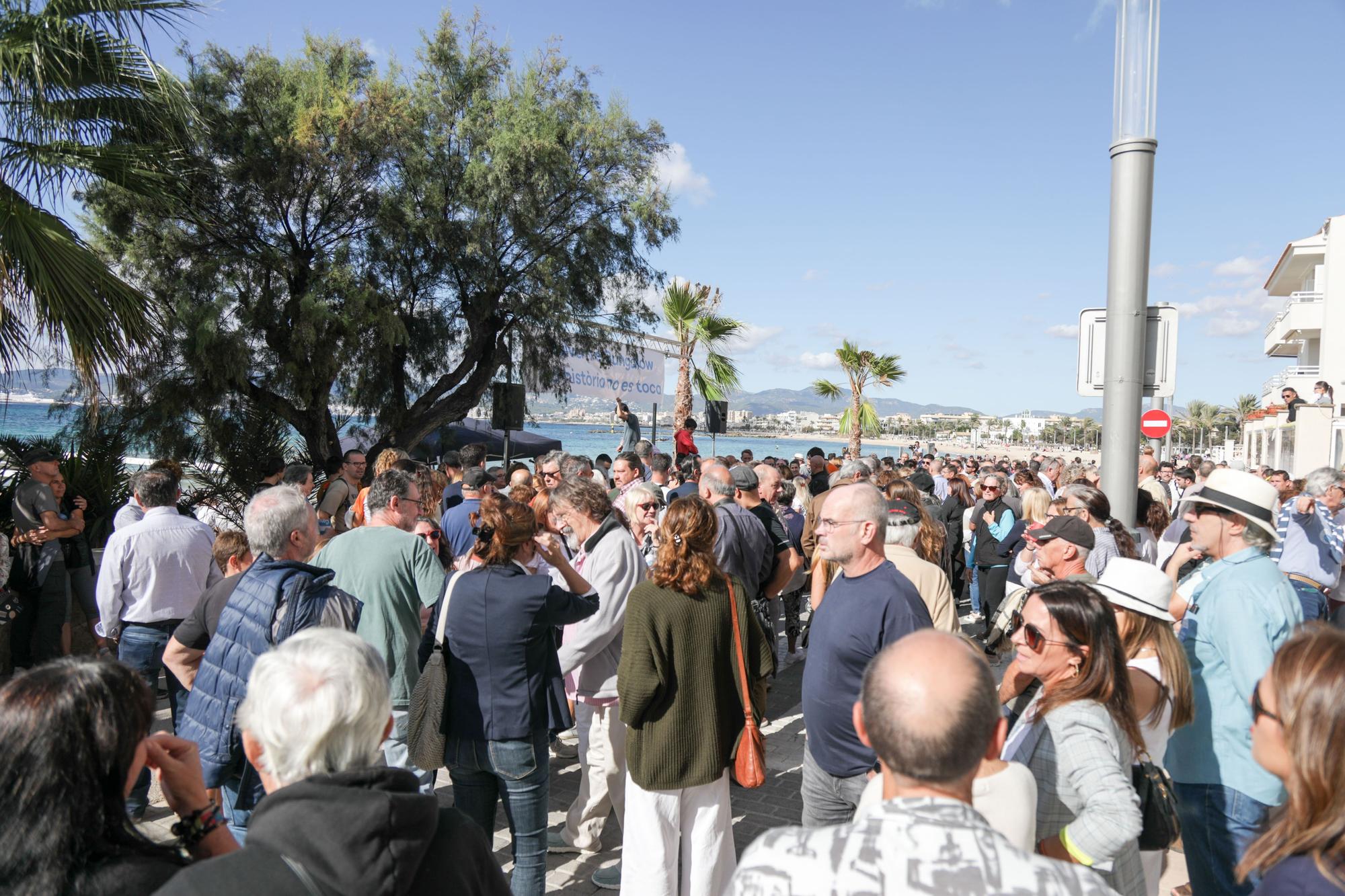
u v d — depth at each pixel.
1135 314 4.83
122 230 10.59
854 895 1.22
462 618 3.17
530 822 3.20
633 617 3.06
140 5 6.60
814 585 4.70
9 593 5.21
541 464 7.54
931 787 1.35
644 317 14.68
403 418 13.20
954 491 9.66
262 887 1.31
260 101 11.47
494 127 12.55
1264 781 2.65
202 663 2.86
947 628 3.58
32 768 1.36
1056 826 2.07
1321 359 28.86
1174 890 3.67
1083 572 3.39
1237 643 2.68
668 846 3.08
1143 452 9.15
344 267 11.44
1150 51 4.71
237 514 10.62
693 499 3.20
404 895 1.40
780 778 5.03
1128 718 2.14
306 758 1.56
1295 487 8.42
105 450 8.58
